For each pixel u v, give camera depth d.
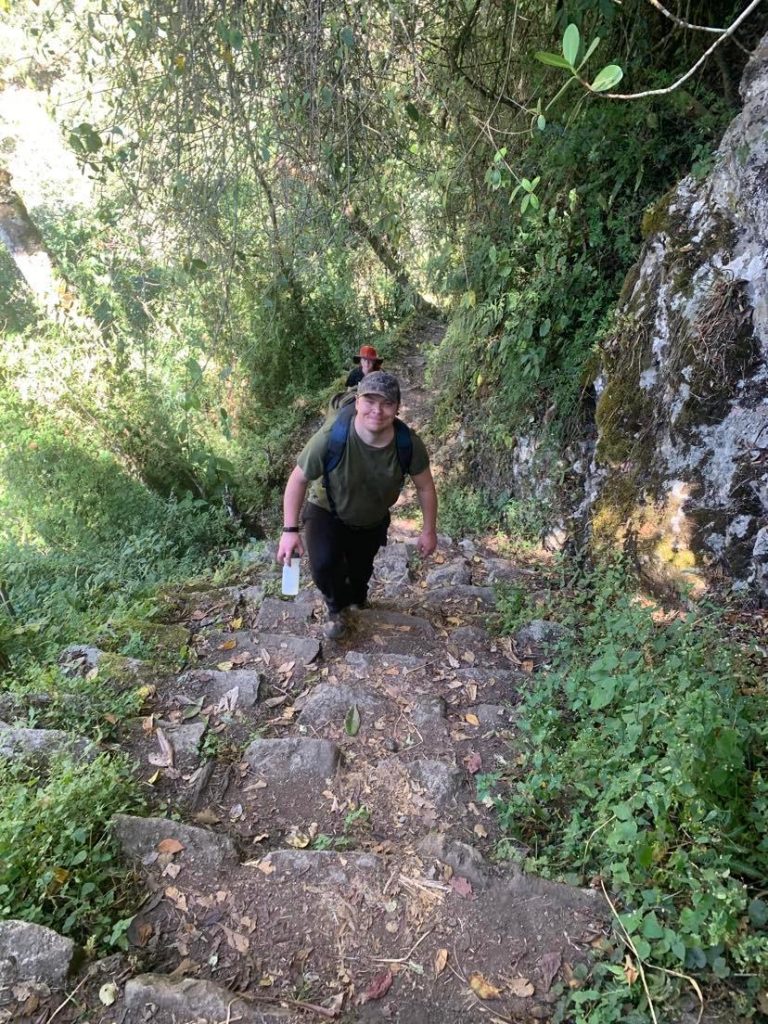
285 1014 1.91
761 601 3.82
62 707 3.20
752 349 3.81
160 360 8.83
